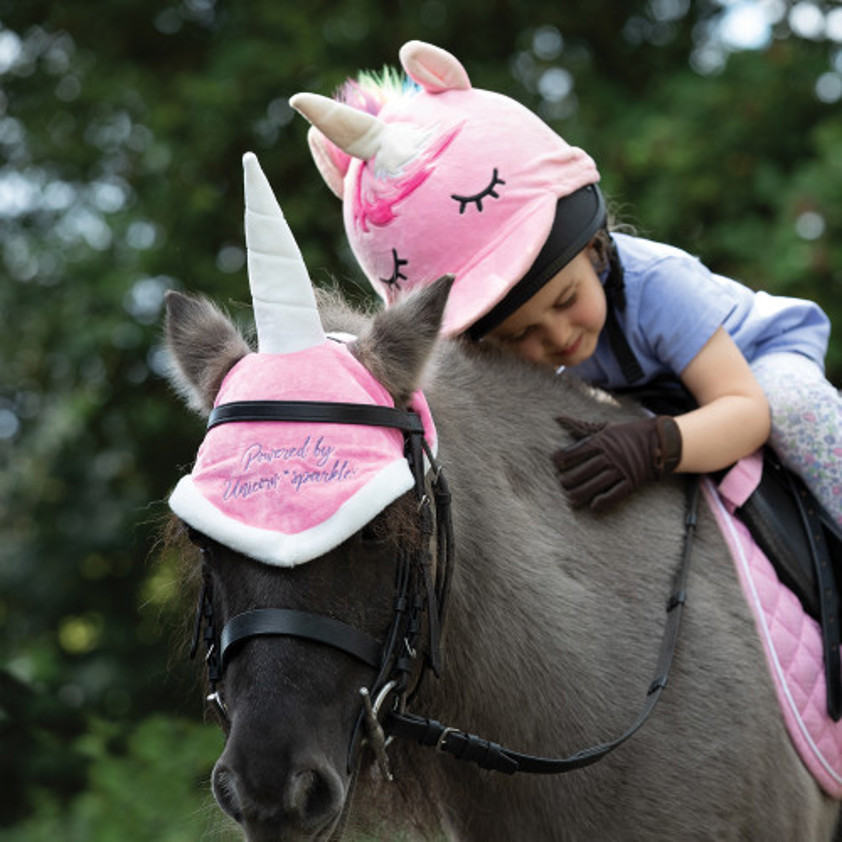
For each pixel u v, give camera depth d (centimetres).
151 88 1145
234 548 289
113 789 864
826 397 403
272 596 289
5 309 1193
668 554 381
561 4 1231
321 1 1173
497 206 373
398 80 411
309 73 1119
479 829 369
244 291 1100
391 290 388
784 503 405
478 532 351
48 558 1284
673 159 1060
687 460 381
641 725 353
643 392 427
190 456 1210
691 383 405
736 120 1097
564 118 1149
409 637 305
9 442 1327
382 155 376
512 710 354
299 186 1139
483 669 351
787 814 374
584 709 358
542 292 383
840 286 1023
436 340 321
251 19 1161
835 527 405
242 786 278
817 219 1015
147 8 1198
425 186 372
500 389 382
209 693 315
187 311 340
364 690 292
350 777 296
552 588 360
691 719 362
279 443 298
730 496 395
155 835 842
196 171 1128
